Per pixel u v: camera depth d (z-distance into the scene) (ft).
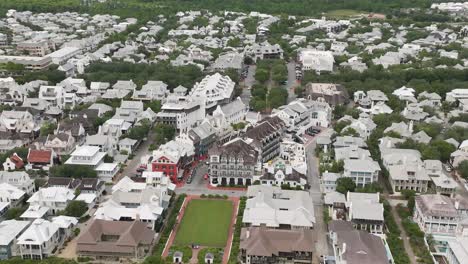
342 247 648.79
